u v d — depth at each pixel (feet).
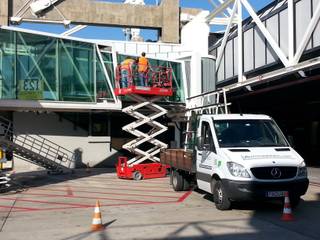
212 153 40.88
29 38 78.74
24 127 92.32
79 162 97.45
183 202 45.16
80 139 97.81
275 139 41.91
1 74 76.43
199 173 44.01
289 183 36.60
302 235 29.94
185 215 37.70
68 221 36.14
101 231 32.07
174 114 93.30
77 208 42.73
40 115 93.97
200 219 35.76
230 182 37.04
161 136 100.68
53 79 80.18
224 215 37.17
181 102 92.99
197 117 47.85
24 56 78.23
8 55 77.15
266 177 36.58
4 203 46.26
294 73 76.89
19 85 77.56
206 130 43.68
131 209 41.42
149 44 119.14
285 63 82.12
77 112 95.81
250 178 36.32
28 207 43.65
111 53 86.43
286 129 147.13
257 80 87.40
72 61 81.97
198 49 120.98
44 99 79.25
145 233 31.22
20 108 79.66
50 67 80.12
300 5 84.53
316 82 80.18
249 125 42.63
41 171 87.51
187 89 95.09
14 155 88.38
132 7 135.03
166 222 34.86
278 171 36.68
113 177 73.61
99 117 99.76
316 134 135.33
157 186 59.93
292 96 98.17
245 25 111.65
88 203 45.80
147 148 97.30
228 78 119.96
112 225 34.06
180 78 94.48
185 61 96.53
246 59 108.78
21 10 126.31
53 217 38.06
